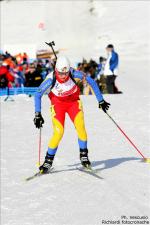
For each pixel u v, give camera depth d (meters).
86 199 14.08
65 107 16.64
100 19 143.75
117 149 21.06
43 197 14.66
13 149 22.44
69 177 16.48
